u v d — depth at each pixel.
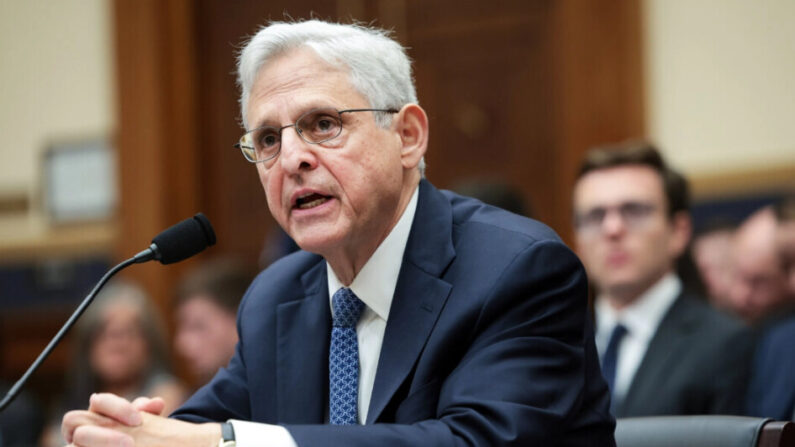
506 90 10.73
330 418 3.69
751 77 9.51
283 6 11.47
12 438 8.66
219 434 3.04
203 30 11.73
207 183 11.70
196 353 7.81
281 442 3.01
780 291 8.07
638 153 6.39
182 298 7.97
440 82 10.95
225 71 11.66
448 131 10.90
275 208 3.58
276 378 3.86
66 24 12.09
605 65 10.03
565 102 10.38
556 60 10.51
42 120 12.12
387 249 3.69
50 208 11.99
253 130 3.59
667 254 6.26
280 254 8.09
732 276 8.33
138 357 8.14
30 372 3.27
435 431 3.09
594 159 6.49
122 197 11.64
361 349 3.75
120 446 3.06
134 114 11.63
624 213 6.29
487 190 6.67
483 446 3.08
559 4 10.49
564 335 3.46
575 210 6.56
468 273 3.54
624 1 9.94
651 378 5.84
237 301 7.82
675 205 6.39
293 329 3.92
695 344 5.86
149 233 11.54
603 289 6.34
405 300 3.60
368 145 3.53
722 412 5.66
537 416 3.17
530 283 3.44
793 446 3.53
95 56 11.99
